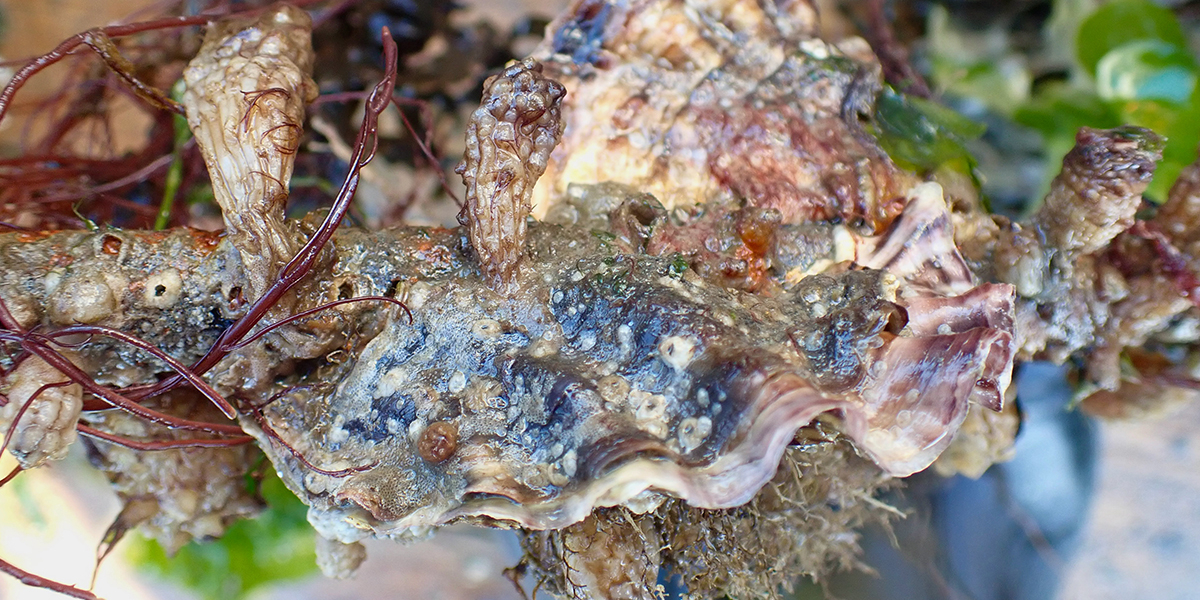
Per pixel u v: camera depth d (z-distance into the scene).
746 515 0.30
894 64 0.47
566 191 0.31
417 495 0.27
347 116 0.46
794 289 0.29
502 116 0.27
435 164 0.33
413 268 0.28
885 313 0.27
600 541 0.28
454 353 0.28
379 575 0.56
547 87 0.27
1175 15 0.49
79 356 0.28
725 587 0.31
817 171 0.32
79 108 0.40
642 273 0.28
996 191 0.45
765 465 0.25
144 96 0.28
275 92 0.27
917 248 0.31
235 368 0.28
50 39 0.54
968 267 0.31
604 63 0.32
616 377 0.27
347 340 0.28
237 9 0.39
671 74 0.32
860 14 0.54
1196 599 0.48
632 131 0.32
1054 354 0.33
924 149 0.33
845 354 0.27
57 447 0.26
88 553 0.52
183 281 0.28
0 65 0.34
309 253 0.27
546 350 0.27
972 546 0.38
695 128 0.32
